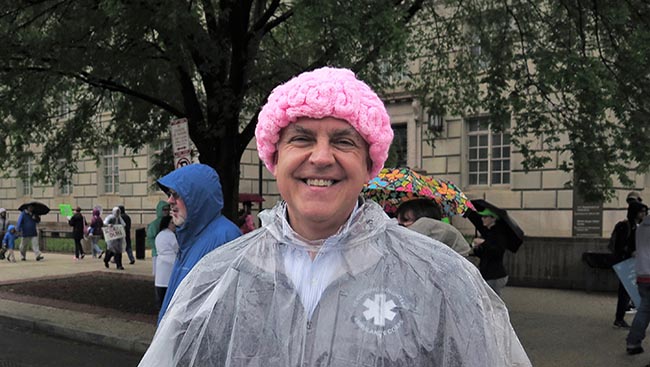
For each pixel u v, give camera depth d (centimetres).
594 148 805
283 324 127
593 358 584
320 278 130
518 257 1084
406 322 124
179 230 309
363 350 122
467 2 1023
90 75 799
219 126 771
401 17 591
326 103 129
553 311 829
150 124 1095
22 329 786
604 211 1449
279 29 1005
